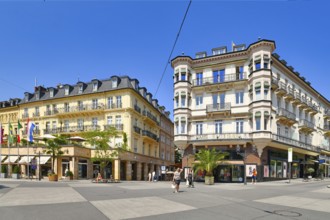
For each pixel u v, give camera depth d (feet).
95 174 115.75
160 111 179.01
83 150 108.88
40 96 151.94
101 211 30.48
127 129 126.41
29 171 110.32
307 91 136.36
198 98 110.63
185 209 32.71
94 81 138.00
